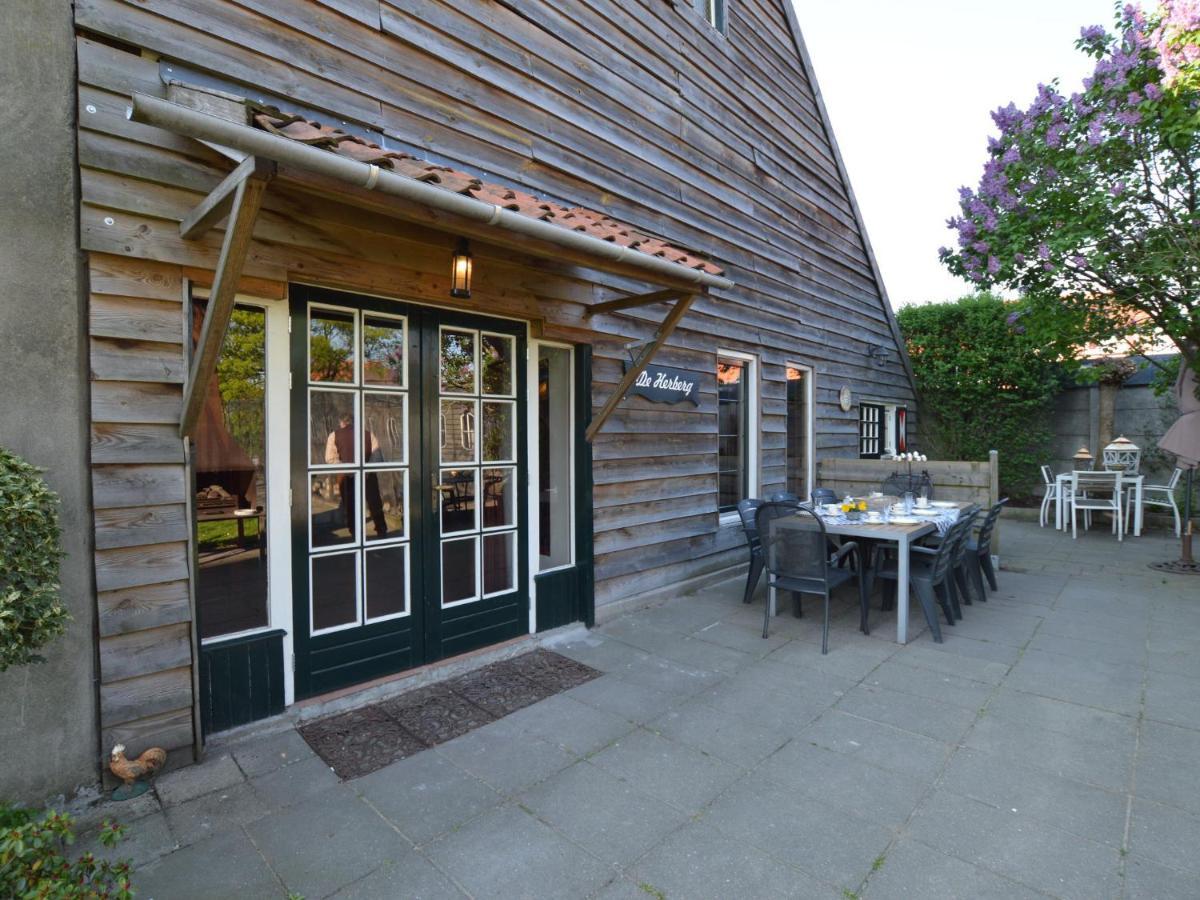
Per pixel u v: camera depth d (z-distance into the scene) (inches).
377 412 122.6
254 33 101.3
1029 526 343.3
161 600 91.7
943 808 85.4
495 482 144.5
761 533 168.1
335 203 104.4
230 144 64.9
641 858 75.5
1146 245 211.8
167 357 92.4
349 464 118.5
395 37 121.2
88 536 85.7
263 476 107.8
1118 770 94.6
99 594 86.5
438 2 128.8
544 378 165.6
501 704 118.9
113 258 87.4
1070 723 110.4
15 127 80.0
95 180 85.1
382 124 118.5
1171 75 190.2
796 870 73.2
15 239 80.0
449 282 127.2
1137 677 130.4
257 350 107.3
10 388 79.6
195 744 95.5
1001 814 83.8
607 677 132.6
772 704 119.3
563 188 157.3
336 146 76.1
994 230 233.6
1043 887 69.7
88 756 85.3
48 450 82.1
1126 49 206.5
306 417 111.7
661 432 192.7
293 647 110.3
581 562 165.2
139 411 89.7
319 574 114.6
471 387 139.1
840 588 212.7
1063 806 85.4
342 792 89.4
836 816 83.8
